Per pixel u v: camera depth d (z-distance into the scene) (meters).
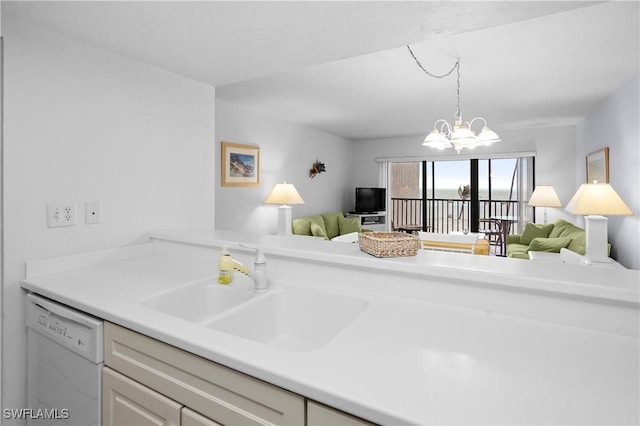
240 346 0.87
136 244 1.92
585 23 2.13
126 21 1.47
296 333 1.34
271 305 1.32
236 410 0.83
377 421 0.64
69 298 1.26
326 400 0.69
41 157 1.52
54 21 1.46
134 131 1.90
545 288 1.00
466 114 4.65
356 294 1.28
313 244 1.58
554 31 2.24
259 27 1.53
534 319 1.04
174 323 1.02
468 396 0.66
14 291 1.46
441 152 6.33
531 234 4.80
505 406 0.63
